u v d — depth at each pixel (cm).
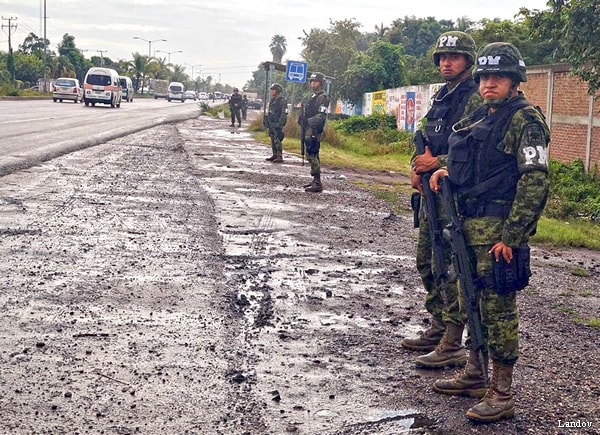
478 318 399
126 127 2664
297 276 673
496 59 383
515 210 373
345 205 1134
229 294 596
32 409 370
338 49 5891
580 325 589
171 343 475
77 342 466
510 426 388
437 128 460
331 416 388
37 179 1131
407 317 568
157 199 1034
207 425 367
